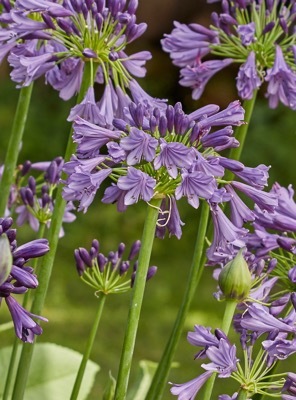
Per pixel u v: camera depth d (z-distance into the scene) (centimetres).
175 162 131
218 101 529
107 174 135
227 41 162
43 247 130
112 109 145
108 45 145
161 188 133
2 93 532
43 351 167
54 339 344
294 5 159
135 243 148
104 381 291
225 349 130
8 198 162
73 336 350
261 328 133
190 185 131
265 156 504
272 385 133
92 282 147
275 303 139
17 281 129
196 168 132
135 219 488
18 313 130
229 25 161
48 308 380
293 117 511
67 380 166
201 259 151
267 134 507
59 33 146
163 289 425
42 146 519
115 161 133
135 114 134
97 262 147
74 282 413
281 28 160
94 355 329
